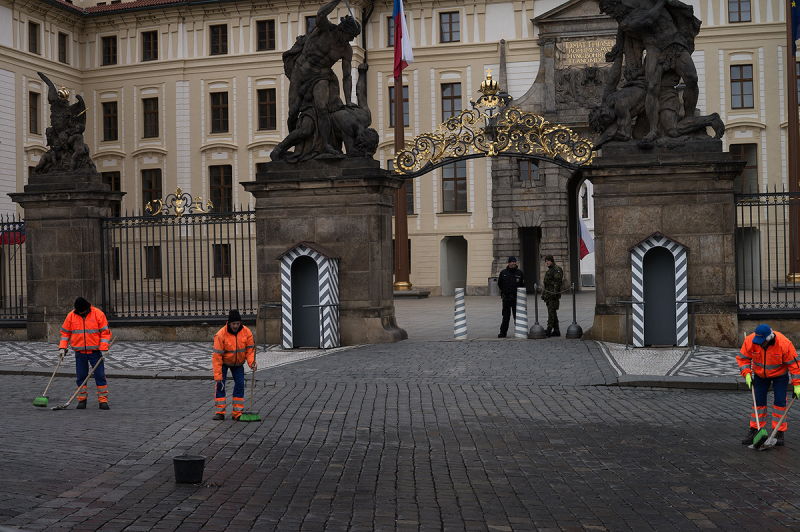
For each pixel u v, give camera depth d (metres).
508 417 12.06
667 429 11.21
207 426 11.52
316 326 20.22
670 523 7.26
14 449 9.88
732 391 14.27
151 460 9.49
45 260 22.94
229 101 50.62
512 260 21.48
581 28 48.44
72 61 51.16
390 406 12.96
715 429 11.21
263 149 50.06
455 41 50.50
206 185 50.91
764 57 46.91
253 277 47.16
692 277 19.08
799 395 10.02
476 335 23.45
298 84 20.97
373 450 10.05
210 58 50.62
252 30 50.12
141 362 18.28
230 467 9.22
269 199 21.00
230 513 7.45
